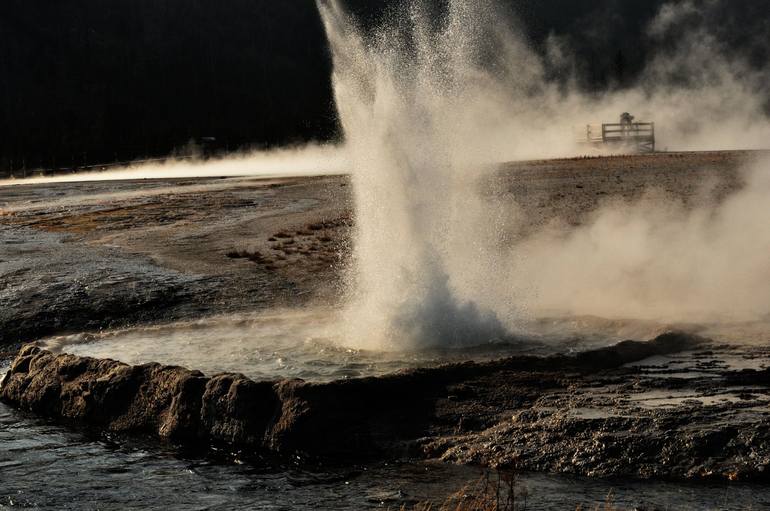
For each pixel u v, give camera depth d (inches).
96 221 2124.8
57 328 1130.0
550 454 611.8
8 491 613.0
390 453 651.5
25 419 794.2
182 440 717.3
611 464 593.3
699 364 805.2
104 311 1181.7
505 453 621.6
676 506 532.4
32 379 844.6
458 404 695.7
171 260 1510.8
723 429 604.1
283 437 671.8
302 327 1027.3
